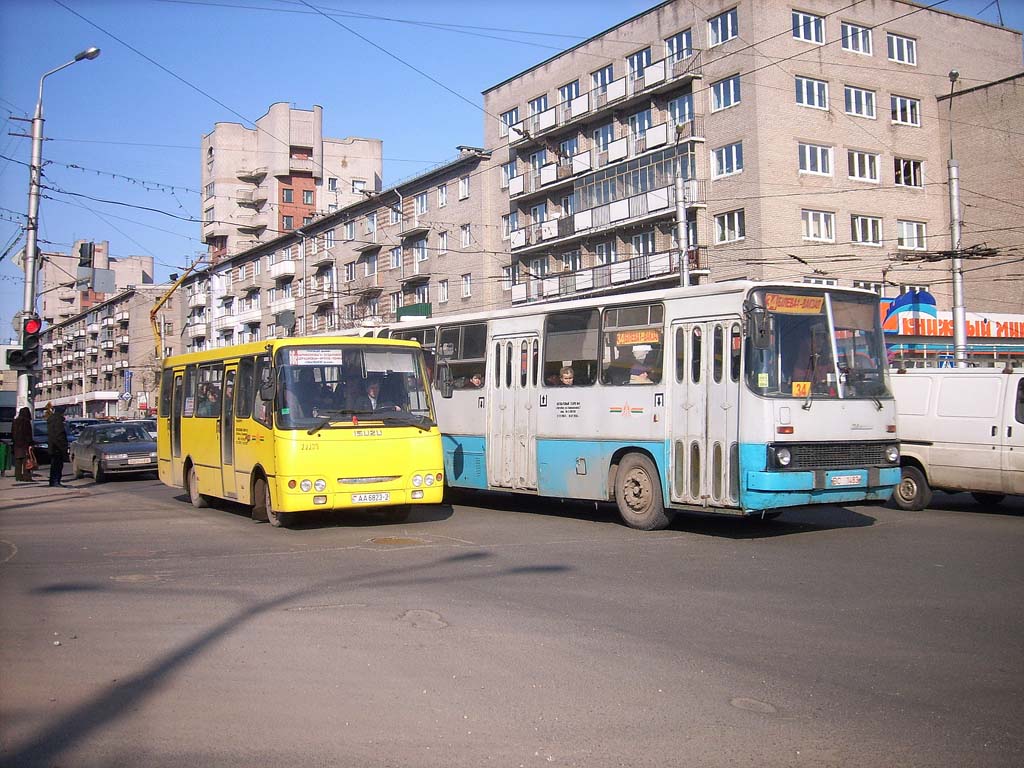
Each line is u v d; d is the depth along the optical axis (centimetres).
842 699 539
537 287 4481
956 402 1461
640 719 505
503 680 574
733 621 722
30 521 1405
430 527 1289
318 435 1205
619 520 1372
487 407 1510
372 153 8719
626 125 4134
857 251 3722
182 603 795
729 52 3631
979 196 3938
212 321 7888
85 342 10575
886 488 1177
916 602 788
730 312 1142
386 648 647
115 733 486
